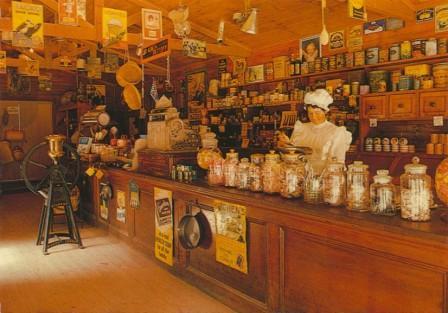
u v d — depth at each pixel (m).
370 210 2.30
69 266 4.35
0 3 6.46
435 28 5.00
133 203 4.78
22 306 3.40
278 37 6.86
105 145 6.29
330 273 2.38
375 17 5.62
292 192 2.77
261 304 2.91
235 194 3.05
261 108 7.38
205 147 3.90
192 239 3.60
